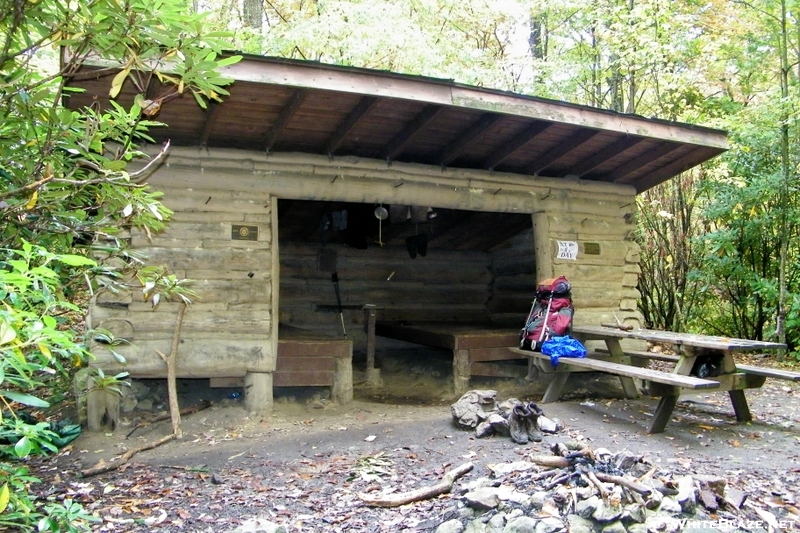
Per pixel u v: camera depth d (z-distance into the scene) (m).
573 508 3.25
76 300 6.70
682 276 9.56
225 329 5.61
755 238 8.88
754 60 9.67
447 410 6.16
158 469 4.43
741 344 5.11
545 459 3.82
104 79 4.32
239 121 5.29
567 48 12.91
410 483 4.01
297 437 5.14
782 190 8.30
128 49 2.93
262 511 3.61
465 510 3.38
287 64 4.53
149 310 5.41
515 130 6.02
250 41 10.63
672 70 10.41
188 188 5.57
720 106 10.60
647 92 12.18
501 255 9.73
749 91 10.64
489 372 7.13
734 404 5.62
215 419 5.55
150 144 5.43
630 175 7.45
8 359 1.97
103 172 2.97
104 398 5.26
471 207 6.70
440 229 9.16
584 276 7.16
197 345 5.52
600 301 7.24
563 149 6.40
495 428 4.95
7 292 2.22
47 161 3.01
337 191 6.05
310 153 5.98
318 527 3.37
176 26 2.92
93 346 5.19
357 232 8.80
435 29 12.04
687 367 5.46
